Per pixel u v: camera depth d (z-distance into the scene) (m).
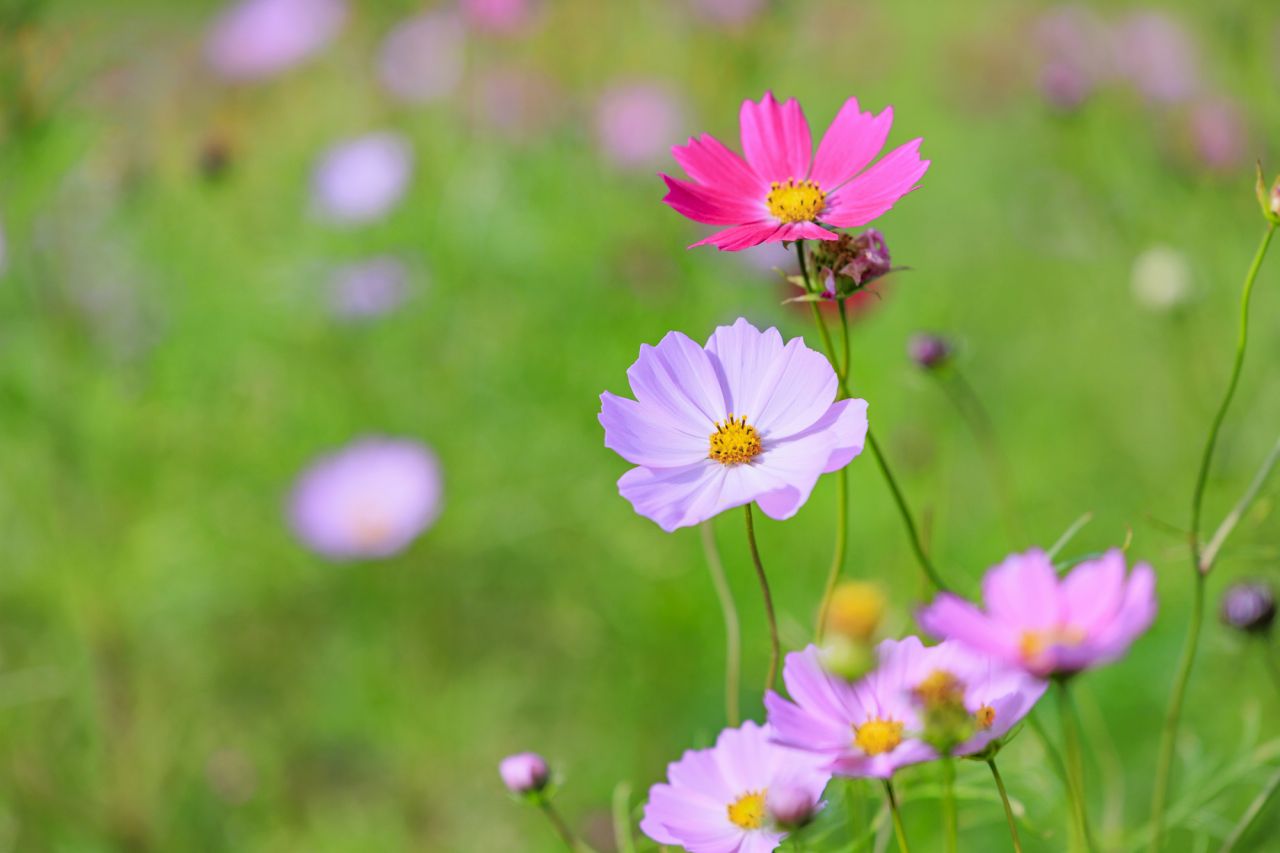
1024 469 2.29
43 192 2.14
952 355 1.59
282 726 2.14
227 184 2.55
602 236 2.63
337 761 2.12
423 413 2.45
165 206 2.57
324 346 2.49
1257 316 2.37
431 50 2.86
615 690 2.12
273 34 3.00
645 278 2.44
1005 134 3.12
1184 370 2.20
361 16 3.03
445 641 2.22
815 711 1.26
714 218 1.33
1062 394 2.47
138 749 2.02
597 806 1.98
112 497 2.17
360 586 2.26
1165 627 1.83
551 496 2.28
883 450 2.16
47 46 2.02
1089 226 2.64
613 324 2.47
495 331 2.48
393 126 2.87
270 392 2.44
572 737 2.12
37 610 2.10
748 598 2.11
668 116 2.77
